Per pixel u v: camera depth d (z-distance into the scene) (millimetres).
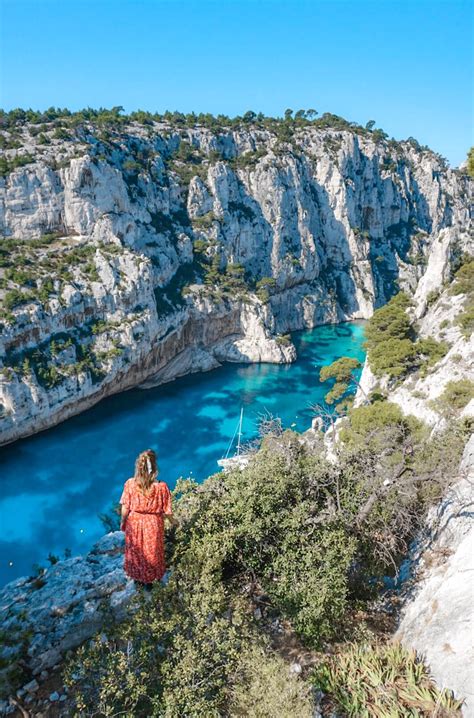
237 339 126625
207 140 149875
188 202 134375
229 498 10156
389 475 13406
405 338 73438
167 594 8023
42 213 99375
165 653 7457
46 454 74938
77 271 94000
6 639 7773
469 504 11773
